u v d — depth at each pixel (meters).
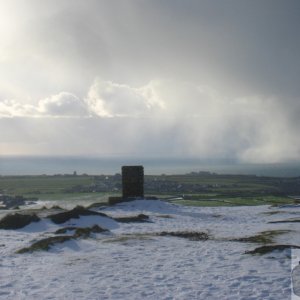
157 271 13.86
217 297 11.20
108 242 18.84
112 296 11.30
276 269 13.87
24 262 14.90
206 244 18.58
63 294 11.44
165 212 31.73
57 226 23.58
